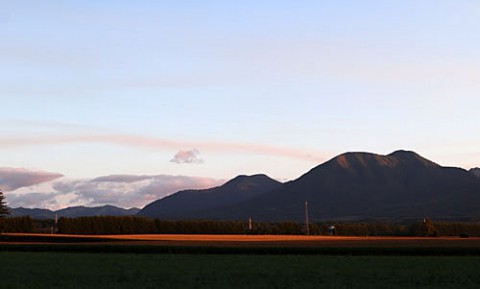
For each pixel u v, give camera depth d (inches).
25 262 2418.8
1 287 1649.9
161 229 6220.5
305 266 2220.7
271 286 1672.0
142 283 1747.0
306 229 6496.1
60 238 4697.3
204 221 6363.2
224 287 1652.3
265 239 4854.8
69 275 1947.6
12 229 6018.7
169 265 2281.0
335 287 1657.2
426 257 2613.2
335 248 2920.8
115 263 2367.1
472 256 2679.6
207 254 2861.7
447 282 1768.0
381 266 2212.1
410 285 1700.3
